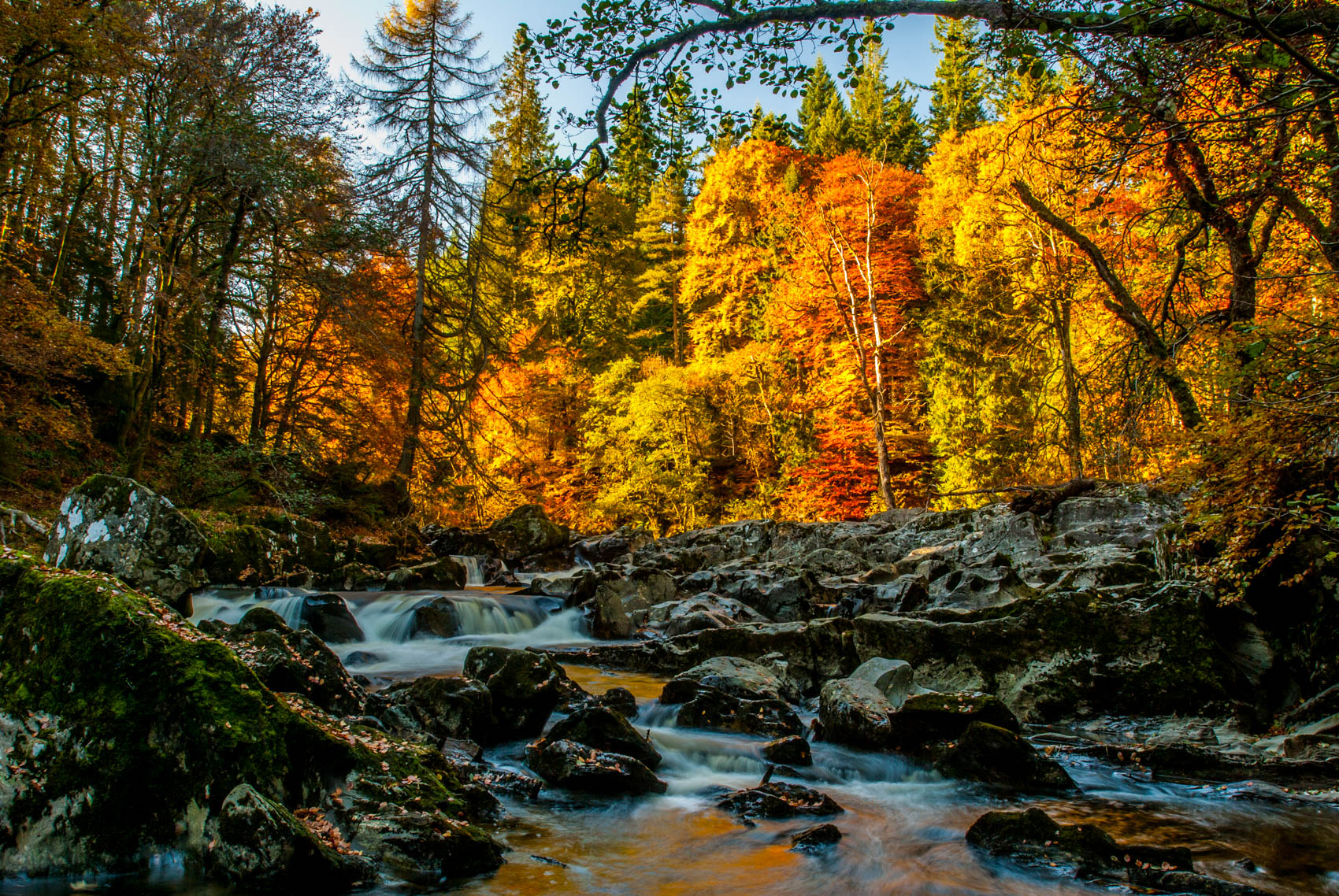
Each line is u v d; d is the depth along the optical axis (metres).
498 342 24.56
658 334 43.44
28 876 3.38
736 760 6.07
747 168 37.66
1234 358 6.36
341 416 21.75
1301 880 3.93
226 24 15.38
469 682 6.18
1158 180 8.95
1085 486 14.38
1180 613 7.54
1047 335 19.66
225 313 18.05
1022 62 4.04
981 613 8.55
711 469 33.88
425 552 19.53
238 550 12.75
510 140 25.09
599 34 5.08
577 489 34.00
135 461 15.09
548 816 4.68
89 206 18.58
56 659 3.70
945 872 4.06
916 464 29.02
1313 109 4.46
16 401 13.81
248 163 15.44
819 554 15.96
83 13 13.25
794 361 32.62
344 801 3.79
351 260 19.30
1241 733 6.68
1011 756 5.66
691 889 3.78
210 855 3.35
